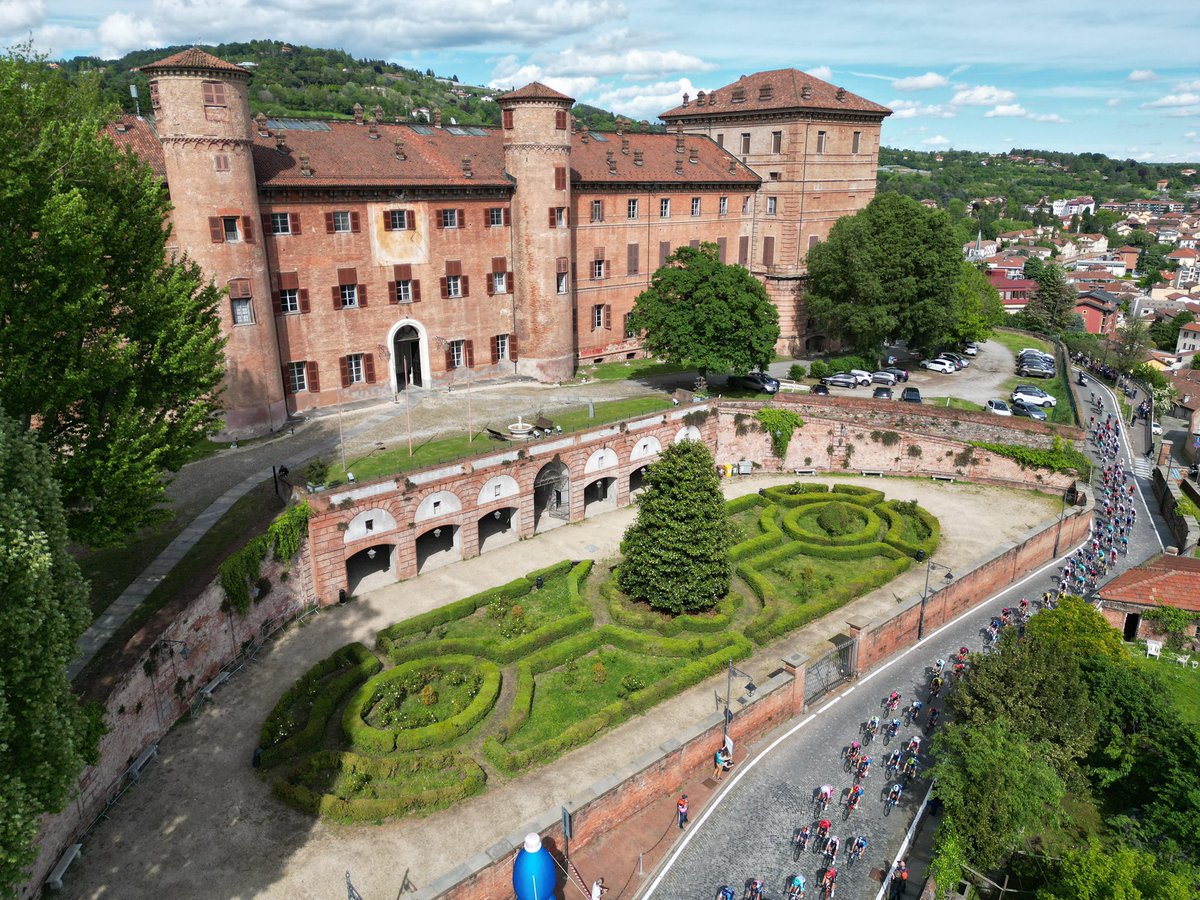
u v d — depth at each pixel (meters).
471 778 32.91
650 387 74.75
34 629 21.62
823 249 84.94
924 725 41.03
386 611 45.94
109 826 30.70
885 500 63.94
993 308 122.69
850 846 33.53
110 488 33.47
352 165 63.41
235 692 38.47
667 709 38.94
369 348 65.69
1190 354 146.12
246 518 45.34
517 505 55.12
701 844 33.50
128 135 57.38
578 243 79.38
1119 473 70.50
